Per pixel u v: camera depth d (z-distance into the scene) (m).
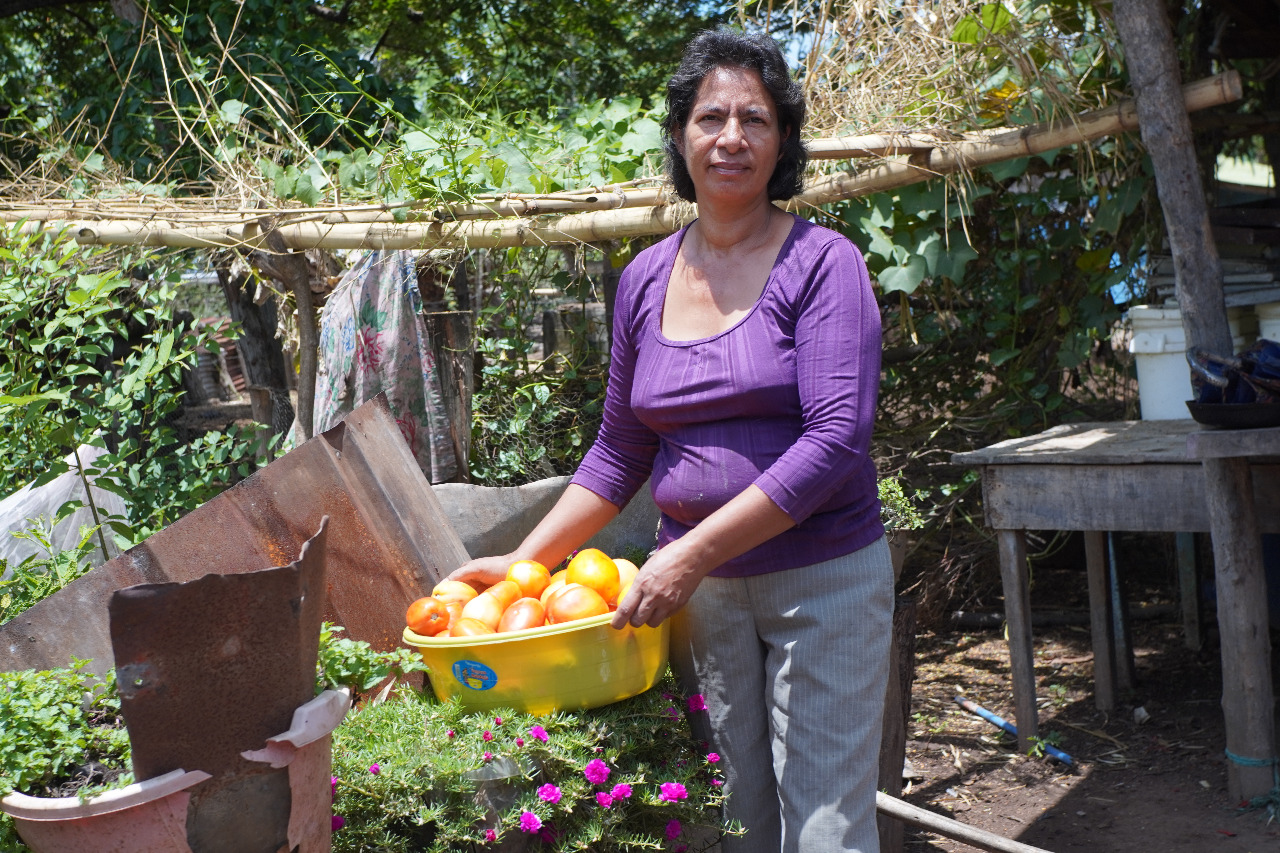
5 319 2.82
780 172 1.93
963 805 3.03
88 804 1.31
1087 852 2.71
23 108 4.48
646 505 2.70
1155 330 3.66
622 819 1.84
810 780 1.82
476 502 2.69
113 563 1.89
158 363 2.82
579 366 4.00
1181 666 3.87
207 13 5.38
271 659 1.34
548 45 10.34
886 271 3.58
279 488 2.05
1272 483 3.02
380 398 2.33
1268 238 3.53
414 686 2.08
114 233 3.41
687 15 10.05
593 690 1.83
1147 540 5.11
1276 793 2.80
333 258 3.93
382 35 10.15
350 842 1.70
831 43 3.33
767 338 1.77
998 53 3.22
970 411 4.48
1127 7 2.85
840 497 1.82
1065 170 3.94
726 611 1.90
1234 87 2.76
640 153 3.35
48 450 2.72
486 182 3.24
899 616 2.55
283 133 4.52
